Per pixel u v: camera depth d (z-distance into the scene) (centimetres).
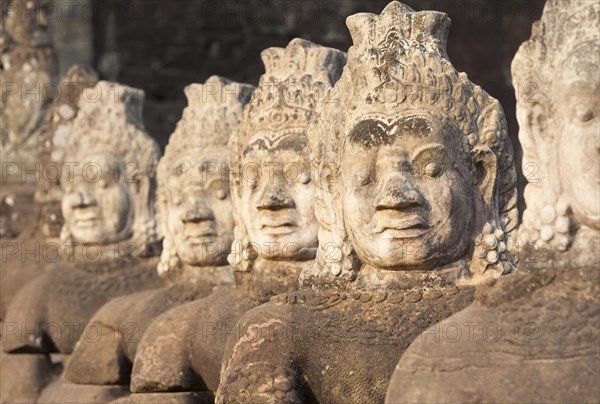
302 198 984
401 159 822
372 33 855
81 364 1202
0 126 1806
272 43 2605
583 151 724
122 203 1320
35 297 1349
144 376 1044
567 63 729
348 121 842
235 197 1022
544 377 709
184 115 1167
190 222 1129
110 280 1320
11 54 1814
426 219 822
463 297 820
